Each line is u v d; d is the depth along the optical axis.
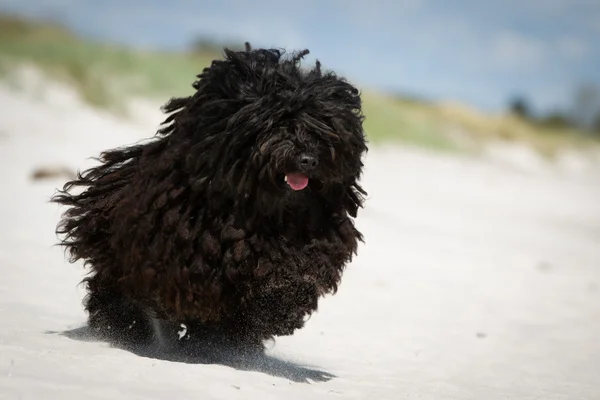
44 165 17.70
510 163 51.22
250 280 6.72
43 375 5.79
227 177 6.63
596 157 63.22
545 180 45.88
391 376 8.05
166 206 6.71
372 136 40.94
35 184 16.62
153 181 6.80
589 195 41.22
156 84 31.39
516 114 72.56
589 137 72.00
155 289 6.76
